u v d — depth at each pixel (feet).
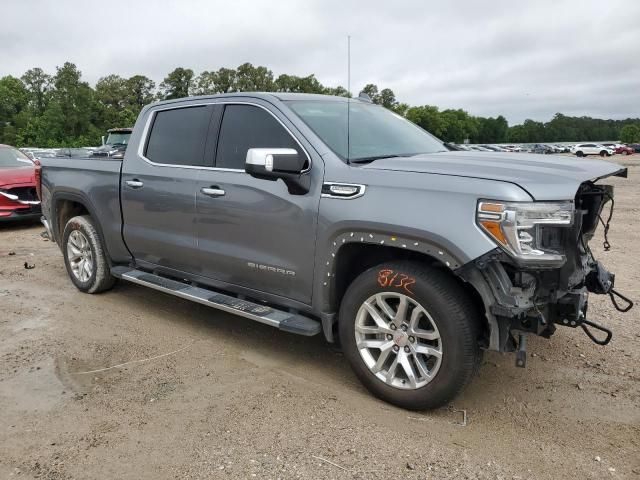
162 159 15.01
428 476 8.67
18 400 11.25
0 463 9.12
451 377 9.80
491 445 9.52
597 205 10.85
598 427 10.11
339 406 10.87
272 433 9.92
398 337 10.44
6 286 19.57
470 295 10.08
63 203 18.89
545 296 9.82
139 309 16.92
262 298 13.00
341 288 11.59
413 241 9.84
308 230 11.38
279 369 12.64
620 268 21.56
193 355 13.46
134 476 8.75
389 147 12.82
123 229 16.21
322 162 11.37
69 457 9.27
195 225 13.89
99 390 11.66
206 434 9.91
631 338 14.26
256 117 12.94
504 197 8.98
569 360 12.99
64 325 15.56
